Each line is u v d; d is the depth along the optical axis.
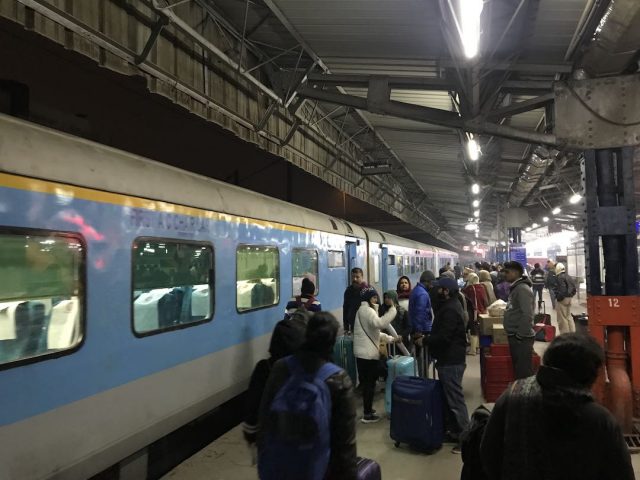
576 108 5.45
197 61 6.37
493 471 1.93
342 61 7.16
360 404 6.17
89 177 3.58
